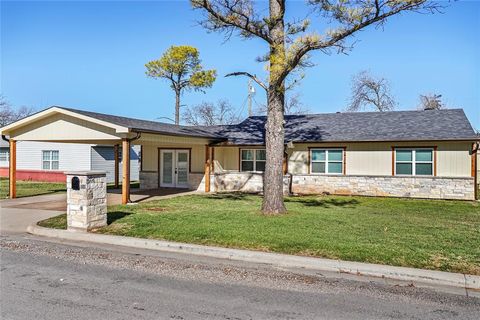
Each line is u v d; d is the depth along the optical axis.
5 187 22.03
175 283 5.41
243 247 7.09
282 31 10.76
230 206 13.02
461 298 4.95
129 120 17.02
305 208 12.57
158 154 21.89
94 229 8.62
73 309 4.39
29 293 4.91
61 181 26.72
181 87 37.47
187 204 13.64
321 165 19.00
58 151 27.14
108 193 18.59
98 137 14.52
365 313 4.42
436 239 7.68
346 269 6.03
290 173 19.30
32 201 15.04
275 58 9.92
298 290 5.18
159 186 21.86
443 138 16.38
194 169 21.06
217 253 6.93
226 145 19.64
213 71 37.12
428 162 17.20
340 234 8.01
